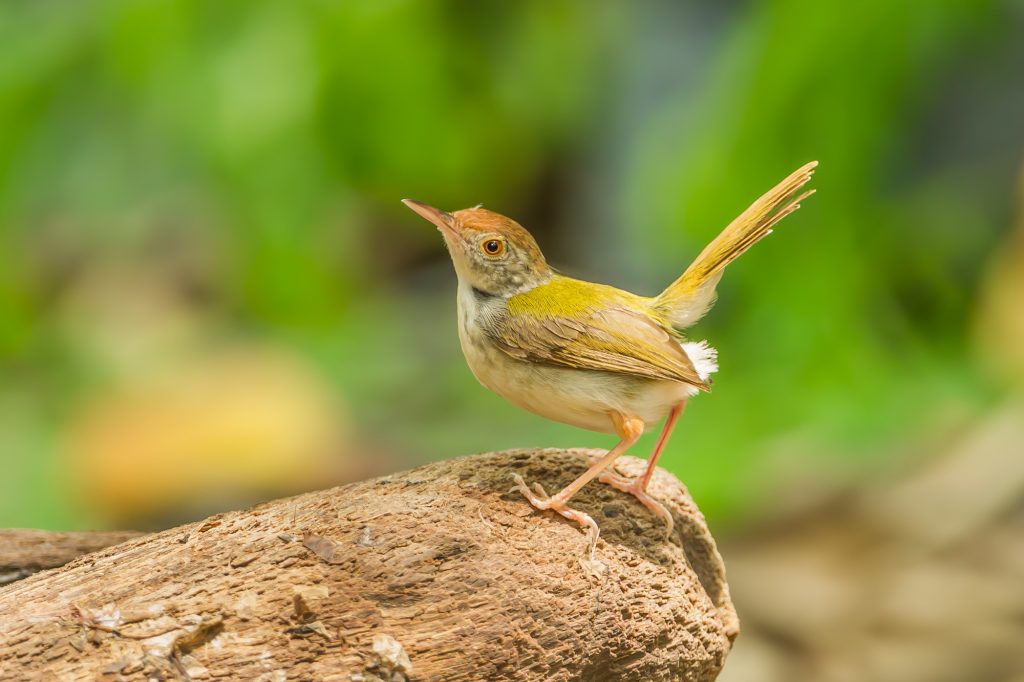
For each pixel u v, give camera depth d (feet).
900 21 40.60
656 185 45.83
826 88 41.34
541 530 18.84
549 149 53.88
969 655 34.83
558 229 55.93
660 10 53.57
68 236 50.80
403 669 16.62
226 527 18.38
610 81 52.90
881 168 43.04
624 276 53.21
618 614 18.52
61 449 42.52
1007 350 44.60
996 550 39.27
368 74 44.68
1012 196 45.85
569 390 20.42
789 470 42.55
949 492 41.39
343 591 17.06
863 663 35.06
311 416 44.29
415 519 18.22
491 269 20.81
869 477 42.52
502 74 48.42
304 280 45.70
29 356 49.03
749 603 37.83
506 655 17.21
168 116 44.37
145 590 17.03
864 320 43.55
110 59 44.83
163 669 16.12
